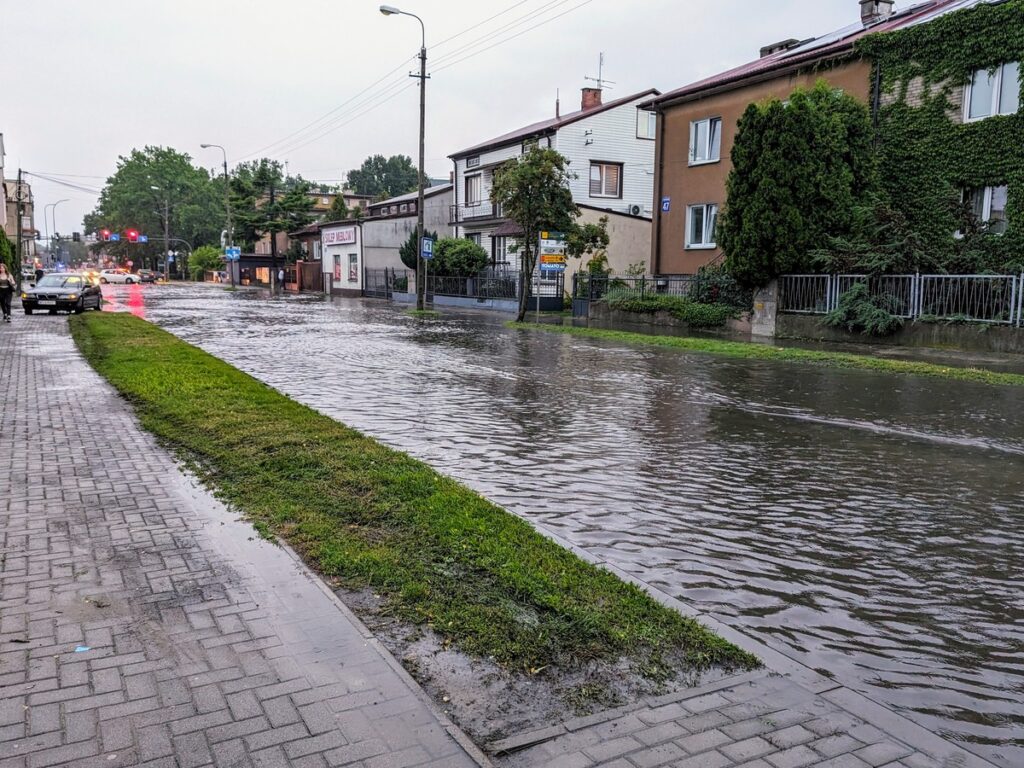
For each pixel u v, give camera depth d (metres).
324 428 7.93
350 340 19.91
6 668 3.25
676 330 22.92
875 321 17.33
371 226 52.28
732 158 20.56
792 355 15.64
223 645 3.49
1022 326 15.28
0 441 7.54
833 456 7.65
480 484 6.50
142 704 3.00
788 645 3.77
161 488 5.97
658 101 28.00
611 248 34.84
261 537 4.88
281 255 78.06
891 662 3.62
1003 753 2.90
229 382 11.04
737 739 2.86
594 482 6.62
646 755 2.75
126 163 113.44
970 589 4.47
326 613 3.82
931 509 5.96
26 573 4.28
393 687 3.17
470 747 2.78
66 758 2.66
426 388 11.85
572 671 3.33
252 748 2.74
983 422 9.40
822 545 5.16
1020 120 18.05
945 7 21.66
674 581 4.52
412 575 4.27
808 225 19.64
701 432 8.76
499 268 39.34
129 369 12.23
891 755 2.78
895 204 20.67
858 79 21.59
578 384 12.42
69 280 29.34
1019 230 18.16
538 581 4.14
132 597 3.99
